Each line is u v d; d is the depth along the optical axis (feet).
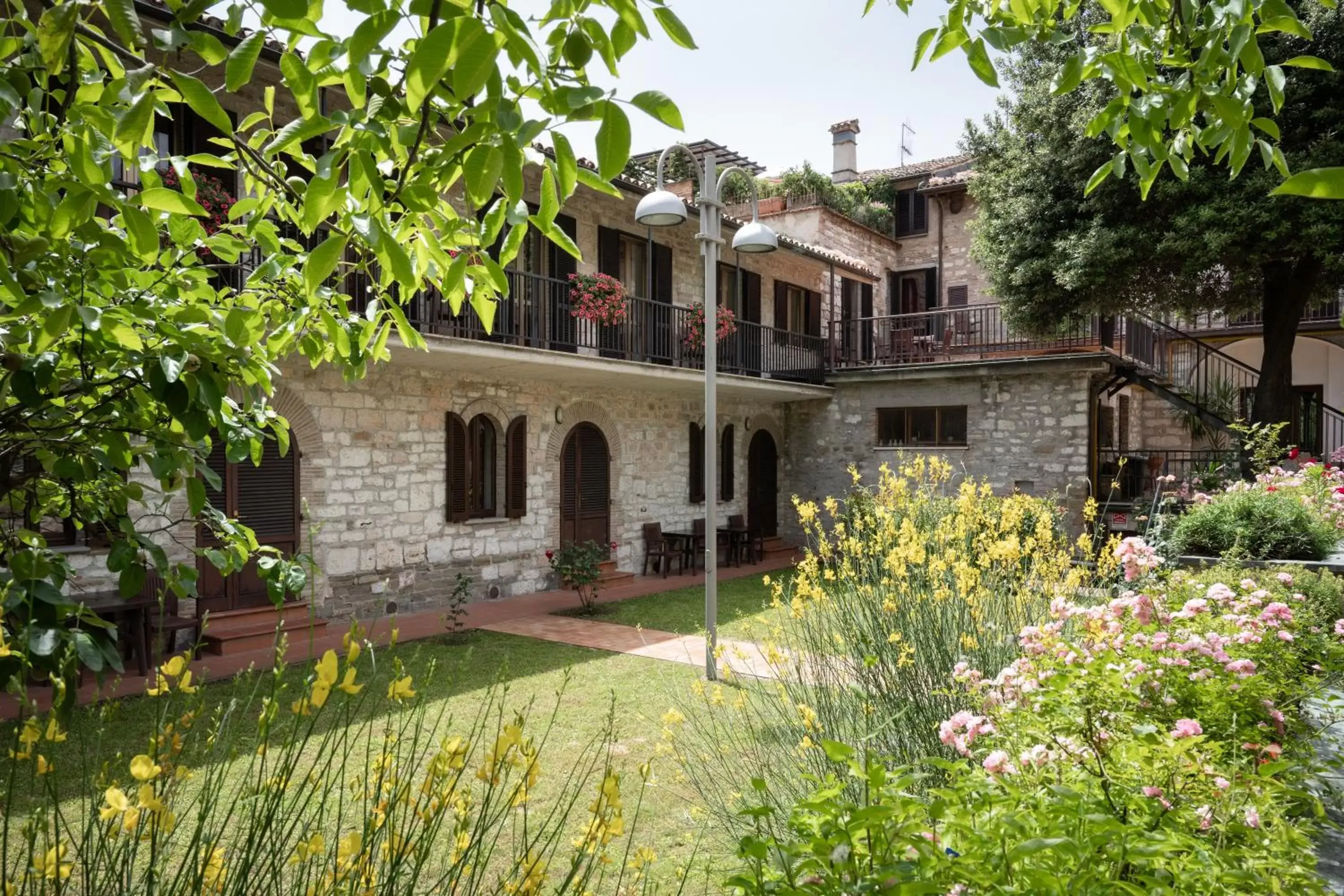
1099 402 51.34
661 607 35.50
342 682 5.46
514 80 5.08
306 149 27.30
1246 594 13.09
